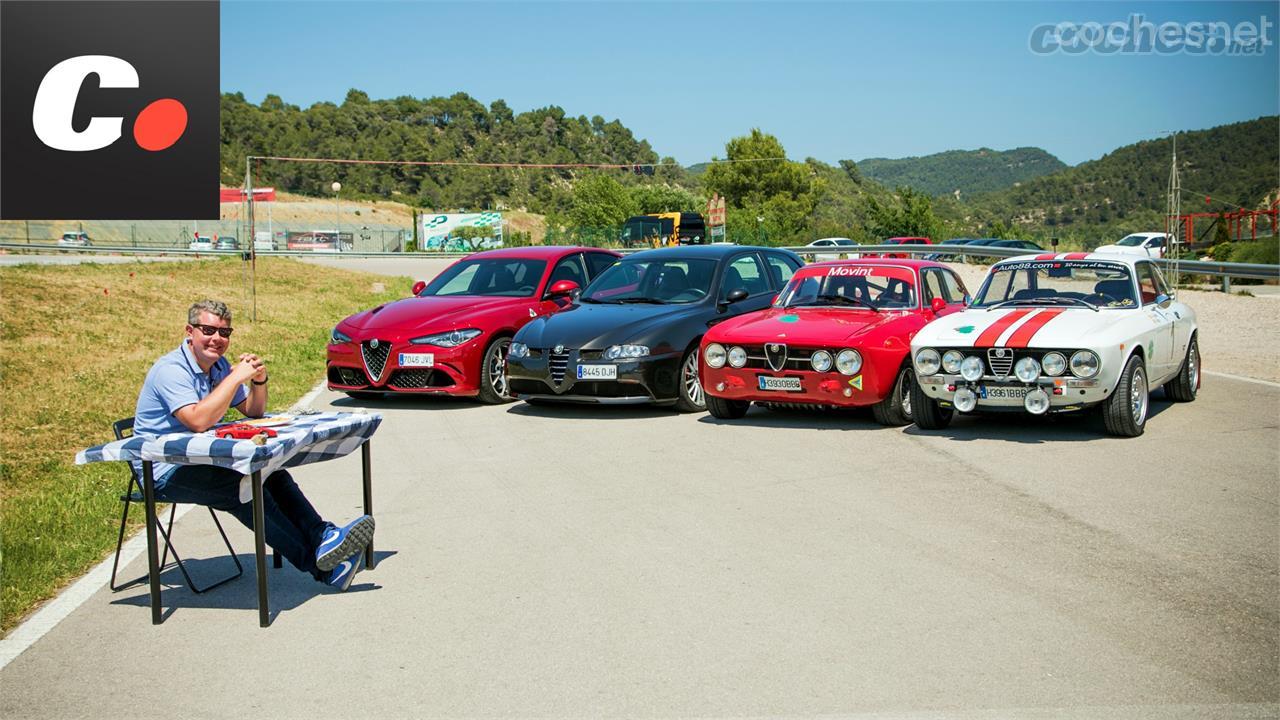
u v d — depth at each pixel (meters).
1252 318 18.88
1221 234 38.56
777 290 11.52
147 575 5.39
